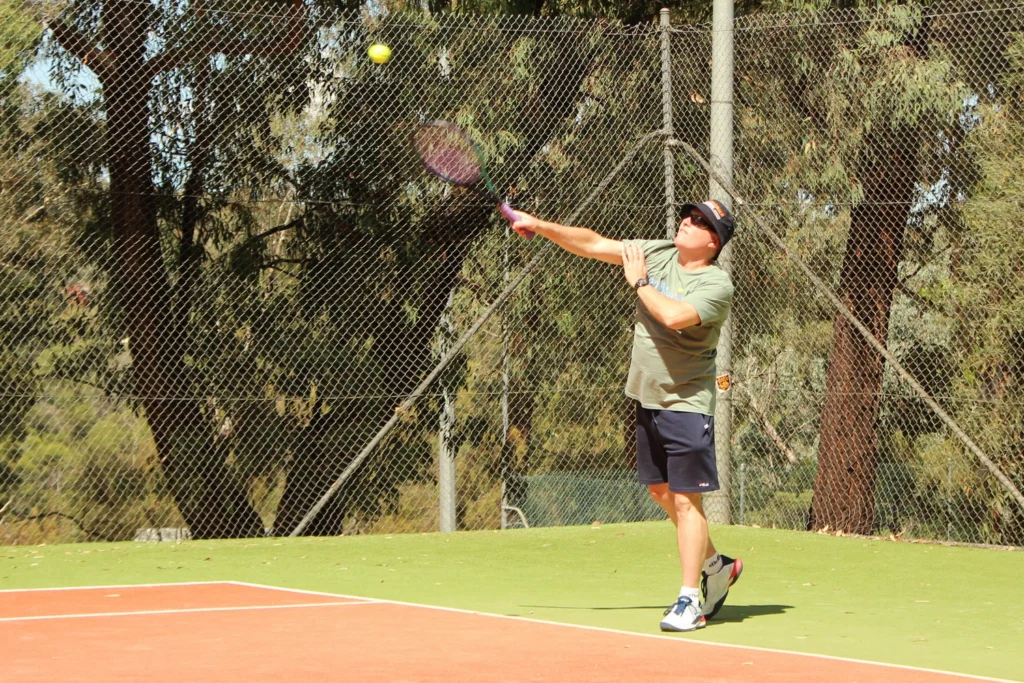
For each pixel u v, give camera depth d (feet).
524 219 32.50
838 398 57.21
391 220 57.06
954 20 58.29
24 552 46.55
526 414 58.39
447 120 57.36
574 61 57.72
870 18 59.93
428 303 57.11
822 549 49.01
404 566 43.65
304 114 57.88
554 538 51.57
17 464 57.98
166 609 33.12
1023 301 55.98
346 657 25.52
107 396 53.72
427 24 57.16
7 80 54.08
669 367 30.48
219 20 56.24
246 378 56.75
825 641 28.55
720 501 55.98
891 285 58.18
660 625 29.89
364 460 56.59
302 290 57.06
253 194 57.77
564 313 57.41
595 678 23.22
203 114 57.26
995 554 48.08
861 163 59.21
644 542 50.44
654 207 56.49
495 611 33.35
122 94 55.88
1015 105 56.80
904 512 59.06
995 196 57.47
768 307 57.62
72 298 55.47
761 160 58.39
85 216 55.47
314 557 45.88
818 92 59.06
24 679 23.20
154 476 59.82
